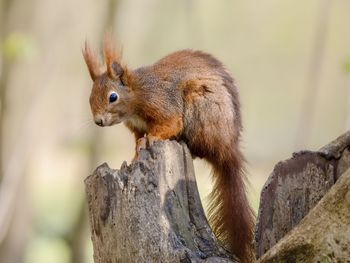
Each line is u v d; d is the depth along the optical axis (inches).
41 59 686.5
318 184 221.0
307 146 534.9
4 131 666.8
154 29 822.5
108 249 231.8
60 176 995.9
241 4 940.6
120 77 297.9
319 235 198.4
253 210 274.5
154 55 830.5
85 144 775.1
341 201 195.8
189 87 289.4
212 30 944.3
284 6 997.2
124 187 229.8
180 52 303.4
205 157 289.4
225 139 284.2
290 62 1032.2
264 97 1064.2
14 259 692.7
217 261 218.2
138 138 307.0
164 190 231.5
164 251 222.5
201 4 912.3
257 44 990.4
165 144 235.6
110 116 296.0
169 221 227.6
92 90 300.4
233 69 982.4
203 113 286.8
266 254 207.3
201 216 233.5
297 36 1010.1
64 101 892.0
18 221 692.1
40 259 759.1
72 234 646.5
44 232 785.6
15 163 644.1
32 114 660.1
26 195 694.5
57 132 885.2
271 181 224.4
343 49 924.6
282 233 222.7
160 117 292.4
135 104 295.7
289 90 1057.5
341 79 879.1
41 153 735.7
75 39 793.6
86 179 238.5
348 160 219.8
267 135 1040.2
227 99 288.5
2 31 683.4
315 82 537.0
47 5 699.4
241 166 286.7
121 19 622.2
